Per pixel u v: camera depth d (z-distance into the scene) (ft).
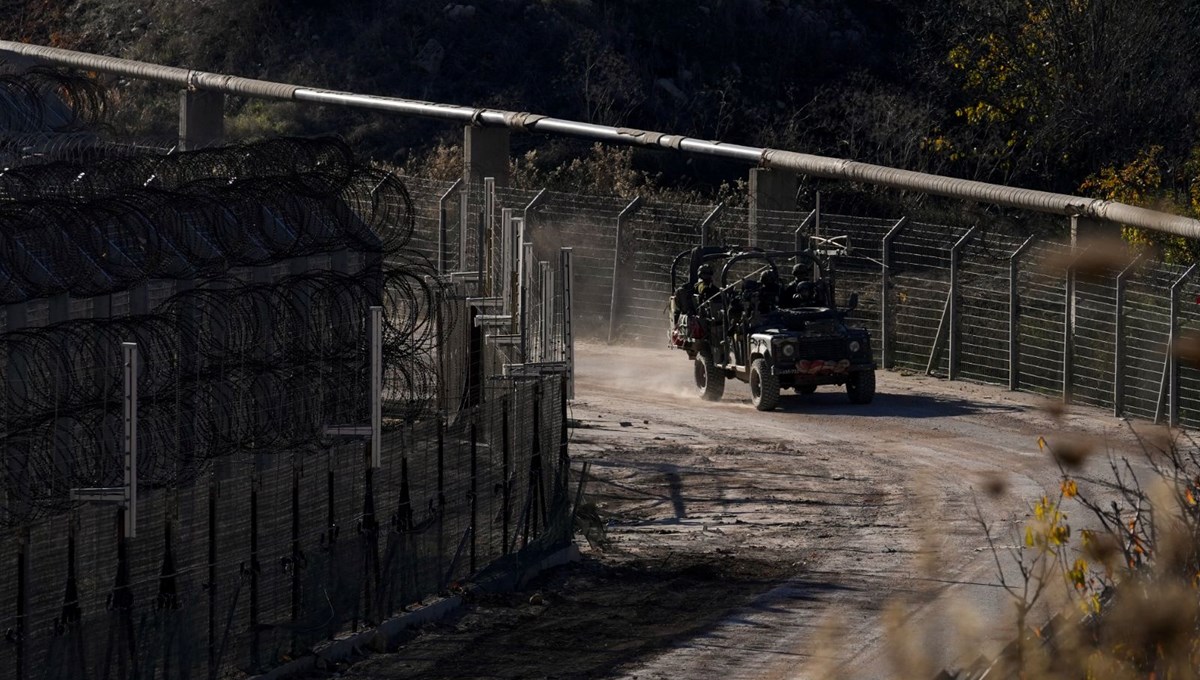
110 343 145.18
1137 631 86.63
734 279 421.18
